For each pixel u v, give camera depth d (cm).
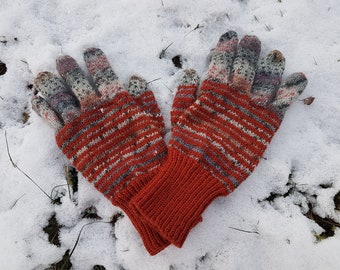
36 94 32
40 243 29
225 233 30
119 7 33
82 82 31
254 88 31
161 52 33
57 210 30
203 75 33
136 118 30
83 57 32
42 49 32
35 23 33
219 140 30
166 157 30
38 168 30
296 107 32
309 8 33
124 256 29
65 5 33
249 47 32
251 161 30
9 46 33
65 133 30
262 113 30
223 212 30
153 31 33
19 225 29
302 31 33
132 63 33
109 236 30
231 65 32
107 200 30
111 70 31
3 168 30
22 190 30
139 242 29
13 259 29
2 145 31
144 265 29
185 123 30
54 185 30
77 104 32
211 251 29
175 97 31
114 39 33
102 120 30
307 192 31
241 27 33
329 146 31
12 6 33
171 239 27
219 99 31
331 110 32
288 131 31
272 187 31
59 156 31
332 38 33
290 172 31
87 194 30
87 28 33
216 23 33
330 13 33
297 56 33
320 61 32
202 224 30
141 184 29
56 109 31
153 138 30
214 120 30
